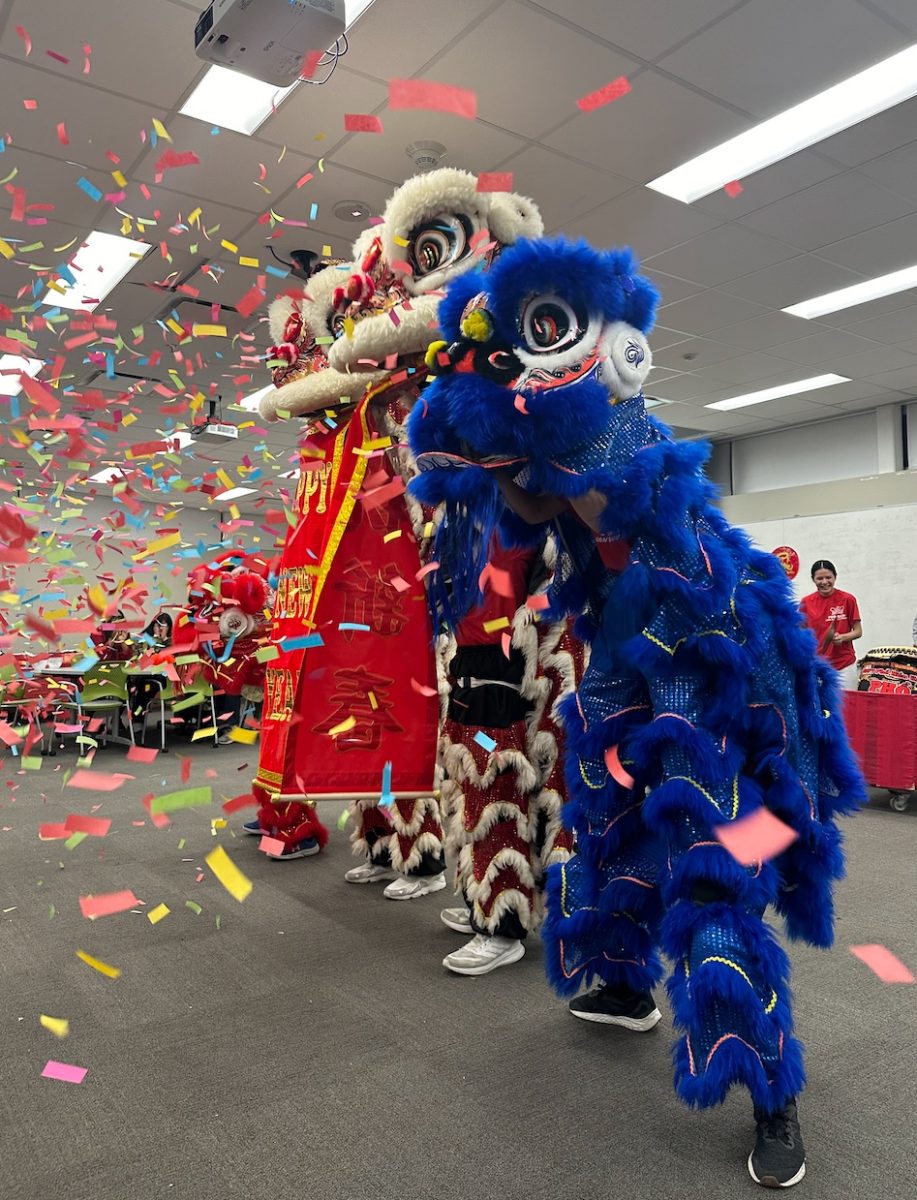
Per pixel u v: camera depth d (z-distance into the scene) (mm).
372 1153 1302
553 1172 1257
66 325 5543
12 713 4785
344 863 3010
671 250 4910
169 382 6699
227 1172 1253
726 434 9523
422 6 2918
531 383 1287
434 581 2068
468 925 2289
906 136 3793
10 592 2035
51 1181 1232
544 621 1961
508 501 1480
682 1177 1247
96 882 2744
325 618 2203
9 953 2129
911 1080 1530
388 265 2170
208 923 2359
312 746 2170
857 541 6121
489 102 3463
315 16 2656
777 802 1339
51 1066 1381
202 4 2904
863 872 2936
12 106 3434
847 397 8055
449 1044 1660
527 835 2035
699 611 1291
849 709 4203
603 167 3994
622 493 1292
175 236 4586
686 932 1258
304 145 3756
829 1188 1220
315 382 2410
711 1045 1209
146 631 5812
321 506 2363
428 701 2244
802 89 3441
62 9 2910
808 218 4551
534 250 1300
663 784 1325
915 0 2975
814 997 1885
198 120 3559
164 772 5020
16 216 2232
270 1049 1635
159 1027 1728
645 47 3156
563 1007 1832
